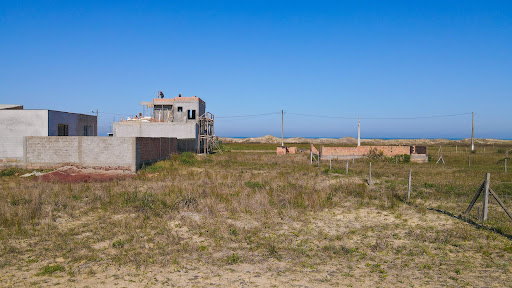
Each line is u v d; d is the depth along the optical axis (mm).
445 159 32031
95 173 20469
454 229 9070
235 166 25438
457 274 6230
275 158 32906
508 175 19297
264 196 12555
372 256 7191
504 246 7762
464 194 13727
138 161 21453
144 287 5602
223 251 7410
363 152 31516
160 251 7316
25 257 6945
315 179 18188
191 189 13664
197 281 5852
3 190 13836
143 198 11961
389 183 16828
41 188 13906
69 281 5812
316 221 10031
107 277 5992
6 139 21391
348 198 13008
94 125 34938
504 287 5660
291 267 6551
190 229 8969
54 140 21188
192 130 39344
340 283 5809
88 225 9289
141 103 45875
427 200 12781
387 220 10188
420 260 6961
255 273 6227
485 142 101938
